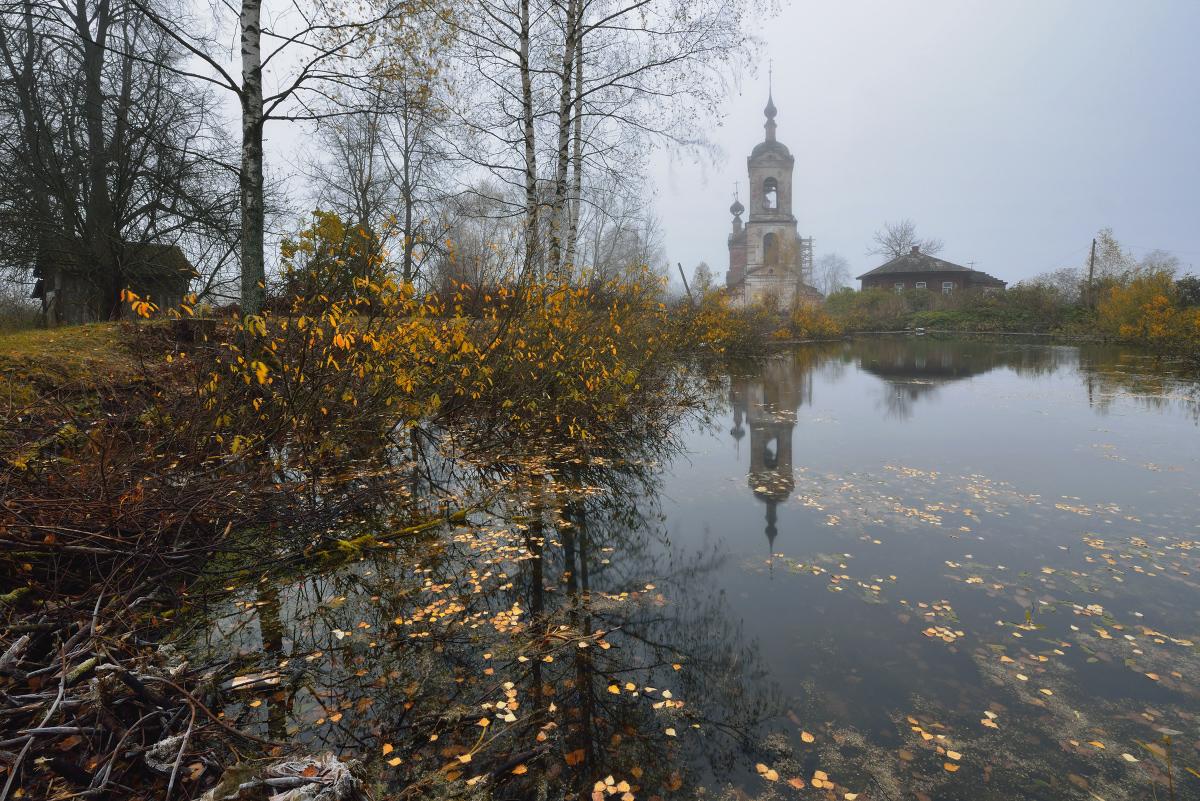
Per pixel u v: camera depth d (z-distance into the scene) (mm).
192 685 2592
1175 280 27016
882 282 56156
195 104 12367
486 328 6934
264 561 3846
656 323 10883
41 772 1926
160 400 5074
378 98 6938
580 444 7426
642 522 5066
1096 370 16562
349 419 5562
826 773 2314
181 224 11789
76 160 11445
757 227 48500
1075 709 2705
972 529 4922
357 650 3039
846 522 5102
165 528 3332
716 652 3133
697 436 8672
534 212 9281
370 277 5039
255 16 5887
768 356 22859
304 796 1827
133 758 2053
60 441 4027
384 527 4598
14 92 10773
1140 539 4672
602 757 2357
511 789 2182
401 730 2463
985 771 2338
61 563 3211
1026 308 37281
